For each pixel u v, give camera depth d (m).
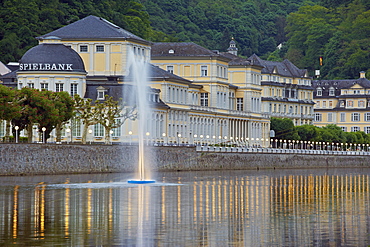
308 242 174.62
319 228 191.12
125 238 177.38
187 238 177.88
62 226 191.12
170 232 184.62
